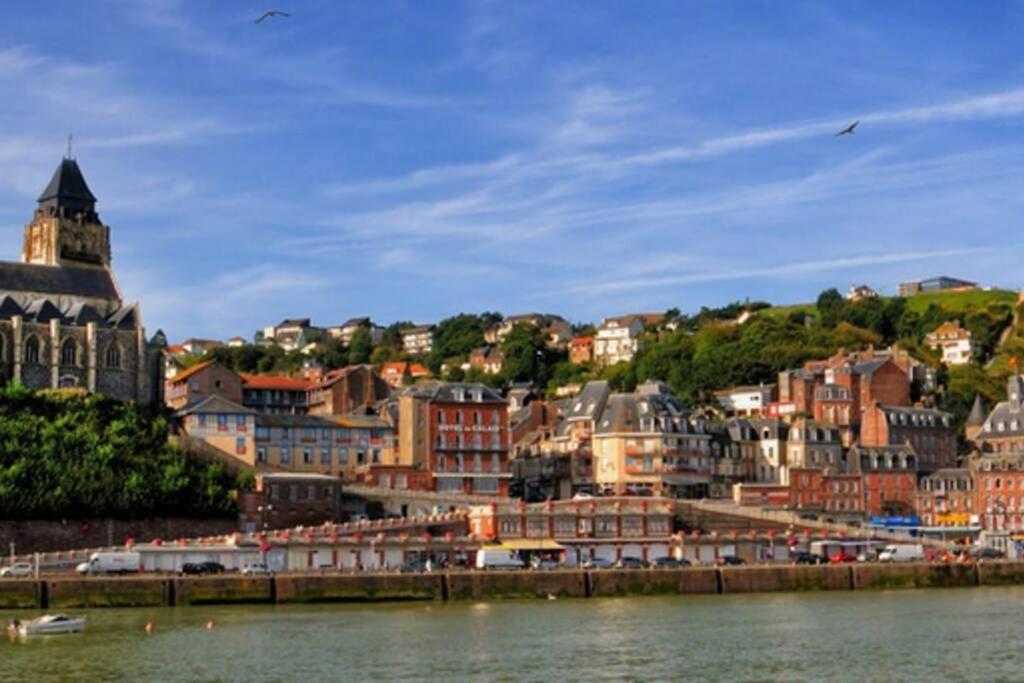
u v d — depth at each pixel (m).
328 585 165.62
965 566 196.75
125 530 196.50
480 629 140.12
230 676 112.62
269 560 180.50
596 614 154.38
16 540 188.62
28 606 154.00
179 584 160.25
